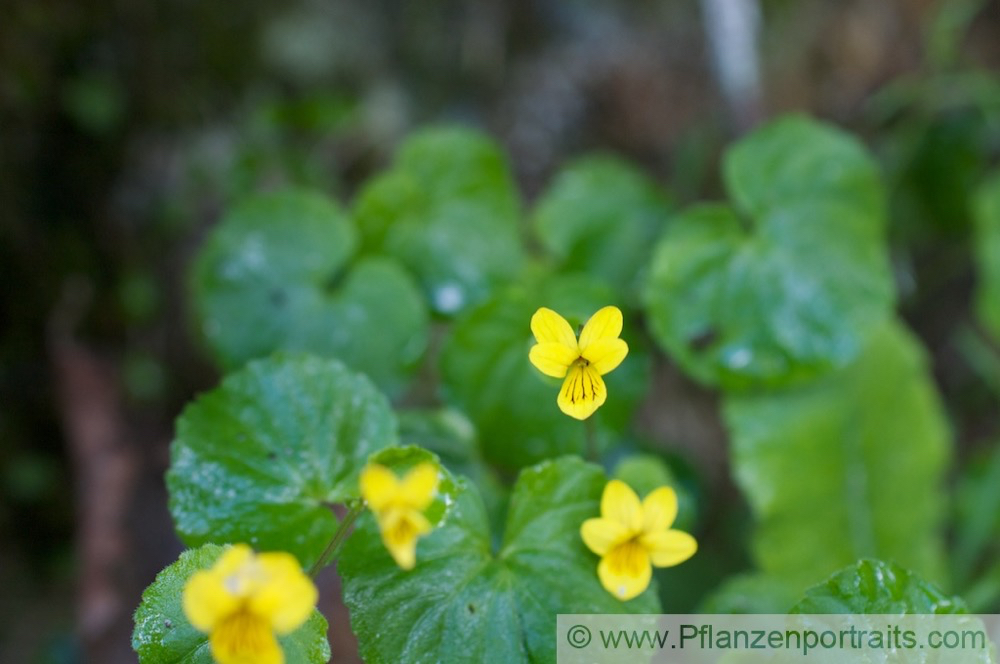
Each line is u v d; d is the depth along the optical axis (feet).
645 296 1.01
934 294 1.39
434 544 0.80
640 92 1.32
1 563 1.17
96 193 1.18
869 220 1.02
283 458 0.83
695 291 1.01
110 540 1.11
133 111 1.18
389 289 1.01
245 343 1.00
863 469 1.06
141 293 1.19
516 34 1.32
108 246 1.19
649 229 1.10
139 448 1.16
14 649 1.13
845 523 1.05
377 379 0.99
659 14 1.32
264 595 0.71
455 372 0.98
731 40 1.15
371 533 0.80
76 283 1.18
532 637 0.80
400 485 0.72
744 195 1.03
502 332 0.98
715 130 1.29
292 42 1.24
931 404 1.08
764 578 0.98
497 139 1.31
